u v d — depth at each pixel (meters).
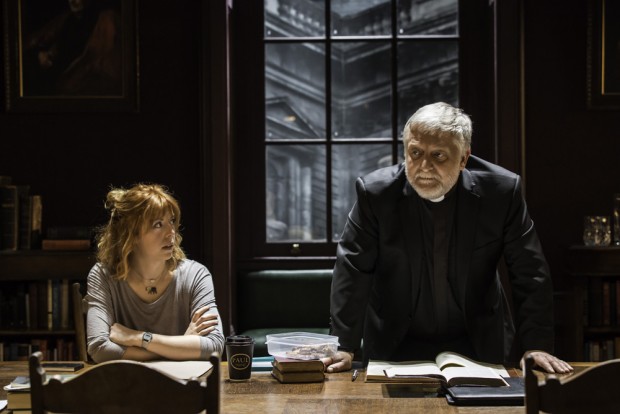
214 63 4.62
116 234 2.87
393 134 4.85
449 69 4.84
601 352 4.41
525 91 4.71
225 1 4.61
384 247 2.75
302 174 4.90
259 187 4.91
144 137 4.77
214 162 4.64
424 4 4.83
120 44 4.72
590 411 1.73
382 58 4.85
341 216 4.89
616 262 4.26
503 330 2.91
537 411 1.75
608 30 4.63
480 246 2.73
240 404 2.22
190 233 4.77
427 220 2.71
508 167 4.59
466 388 2.28
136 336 2.68
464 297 2.75
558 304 4.66
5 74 4.71
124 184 4.77
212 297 2.91
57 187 4.77
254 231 4.92
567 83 4.70
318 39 4.85
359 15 4.86
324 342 2.62
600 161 4.70
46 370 2.60
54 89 4.73
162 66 4.76
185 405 1.73
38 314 4.40
